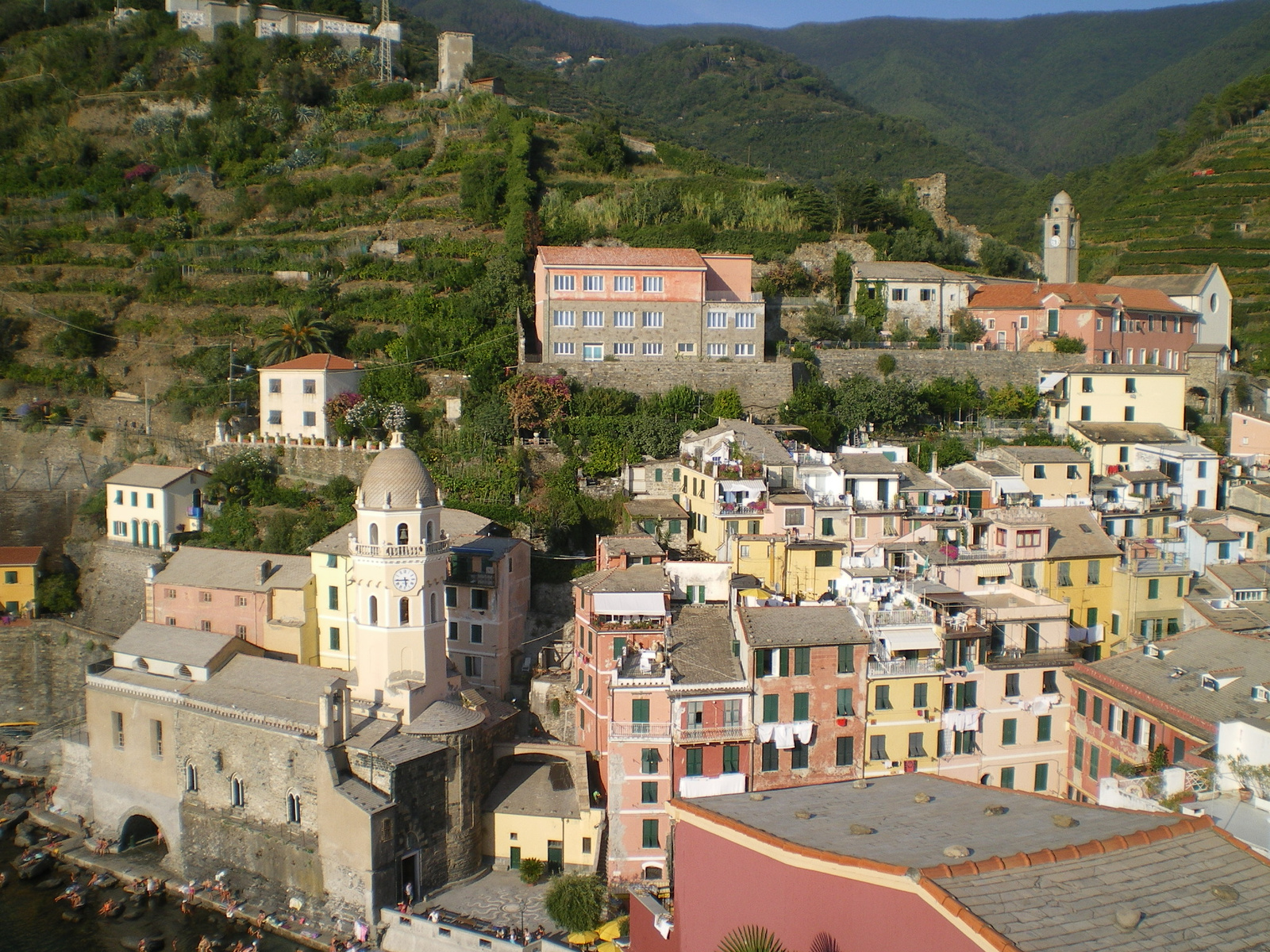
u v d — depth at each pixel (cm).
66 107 18512
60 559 11638
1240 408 13750
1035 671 7762
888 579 8294
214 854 8131
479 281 13425
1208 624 8106
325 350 12581
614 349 12369
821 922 3425
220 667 8669
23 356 13825
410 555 7969
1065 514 9388
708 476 9575
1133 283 15688
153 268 14950
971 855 3369
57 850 8606
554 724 8794
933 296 14312
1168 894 3088
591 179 16825
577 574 9712
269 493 11106
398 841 7375
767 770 7512
